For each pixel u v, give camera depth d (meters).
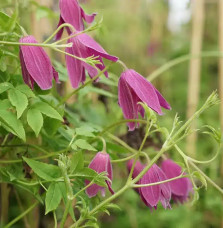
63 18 0.52
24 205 0.71
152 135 0.72
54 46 0.48
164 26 1.89
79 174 0.50
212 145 1.12
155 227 1.00
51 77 0.50
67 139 0.57
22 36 0.50
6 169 0.53
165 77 1.58
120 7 1.84
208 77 1.61
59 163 0.47
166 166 0.60
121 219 0.98
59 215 0.77
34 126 0.49
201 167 0.99
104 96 0.77
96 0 1.50
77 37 0.51
